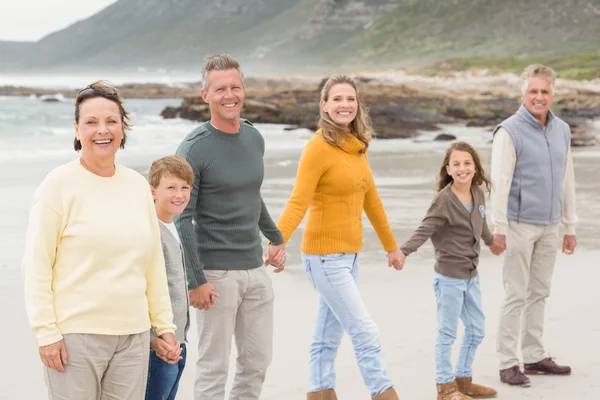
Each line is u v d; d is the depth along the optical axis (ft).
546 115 17.57
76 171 10.48
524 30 654.12
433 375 16.96
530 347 17.38
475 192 16.11
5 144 81.15
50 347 10.05
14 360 17.46
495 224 16.88
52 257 10.27
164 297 11.32
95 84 10.65
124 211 10.59
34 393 15.71
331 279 14.52
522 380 16.57
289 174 51.42
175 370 12.05
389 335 19.30
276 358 17.69
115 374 10.69
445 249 15.90
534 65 17.29
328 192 14.49
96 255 10.31
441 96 156.76
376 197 15.53
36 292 10.05
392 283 24.13
